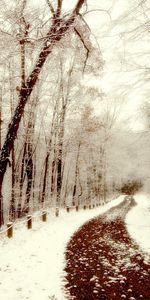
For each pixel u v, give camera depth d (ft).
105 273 26.96
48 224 58.70
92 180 151.84
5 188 102.17
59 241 41.50
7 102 71.77
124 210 113.39
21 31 26.05
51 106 87.15
